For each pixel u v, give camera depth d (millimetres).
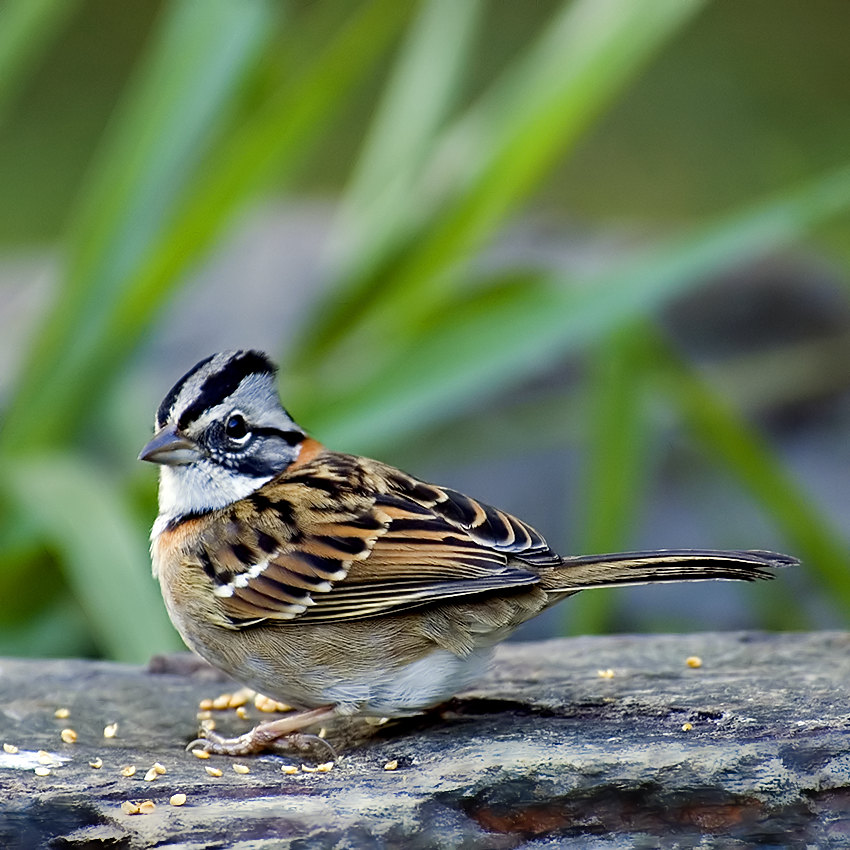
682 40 24672
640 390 11555
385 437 10914
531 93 11695
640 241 17203
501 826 6656
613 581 7398
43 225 21453
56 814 6598
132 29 26453
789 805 6660
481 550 7438
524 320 10906
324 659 7652
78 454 12281
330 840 6414
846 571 11805
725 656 8430
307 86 11234
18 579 11930
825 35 24469
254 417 8367
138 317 11703
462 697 7918
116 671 8883
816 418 15695
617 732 7242
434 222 12055
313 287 16141
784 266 16422
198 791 6828
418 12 14328
